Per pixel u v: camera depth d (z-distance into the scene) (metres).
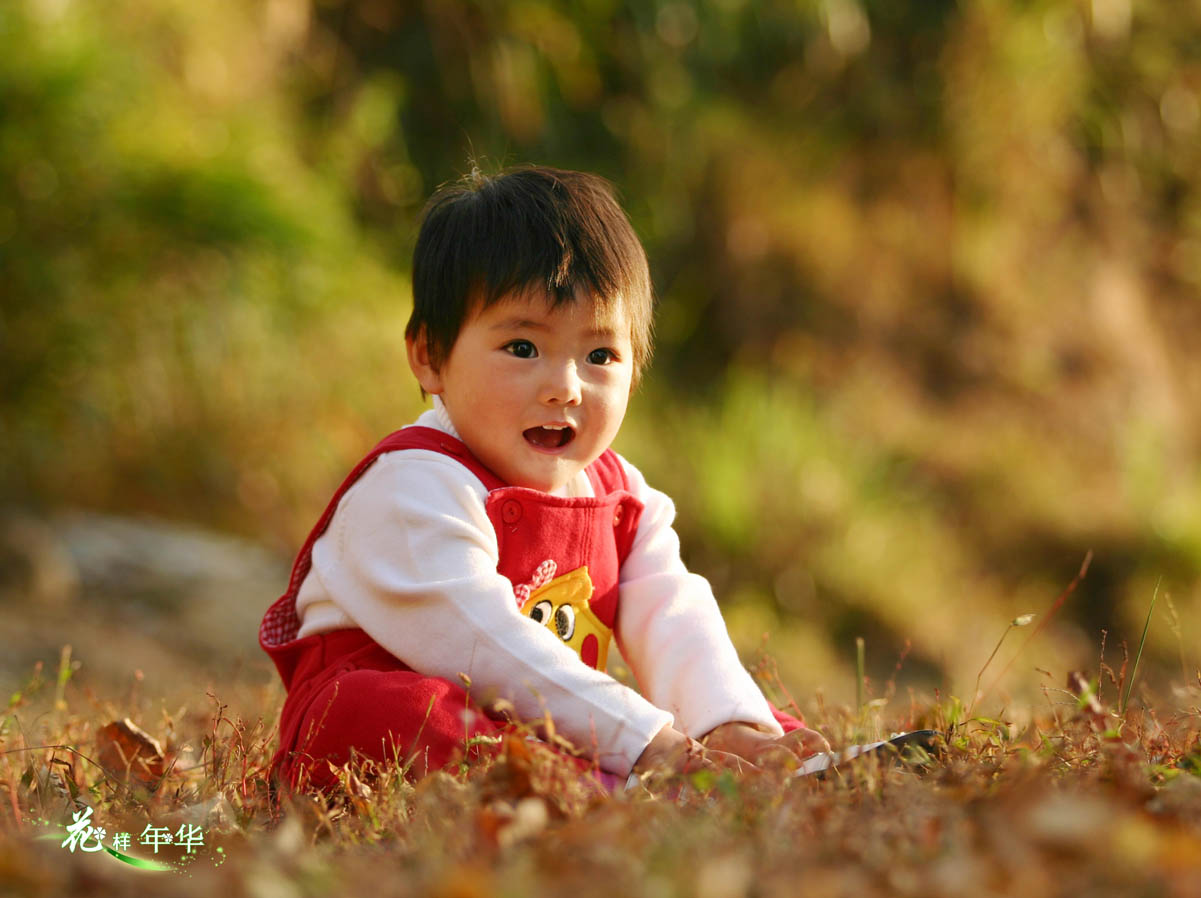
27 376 6.30
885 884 1.37
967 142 9.60
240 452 6.59
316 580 2.36
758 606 6.82
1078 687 2.56
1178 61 10.25
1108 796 1.70
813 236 9.34
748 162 9.39
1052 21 9.80
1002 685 6.05
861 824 1.59
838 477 7.56
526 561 2.29
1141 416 9.25
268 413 6.72
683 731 2.29
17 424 6.20
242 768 2.21
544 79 9.01
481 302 2.25
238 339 6.61
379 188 8.59
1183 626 7.32
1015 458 8.52
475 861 1.48
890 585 7.08
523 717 2.11
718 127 9.38
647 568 2.50
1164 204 10.27
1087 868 1.35
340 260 7.30
